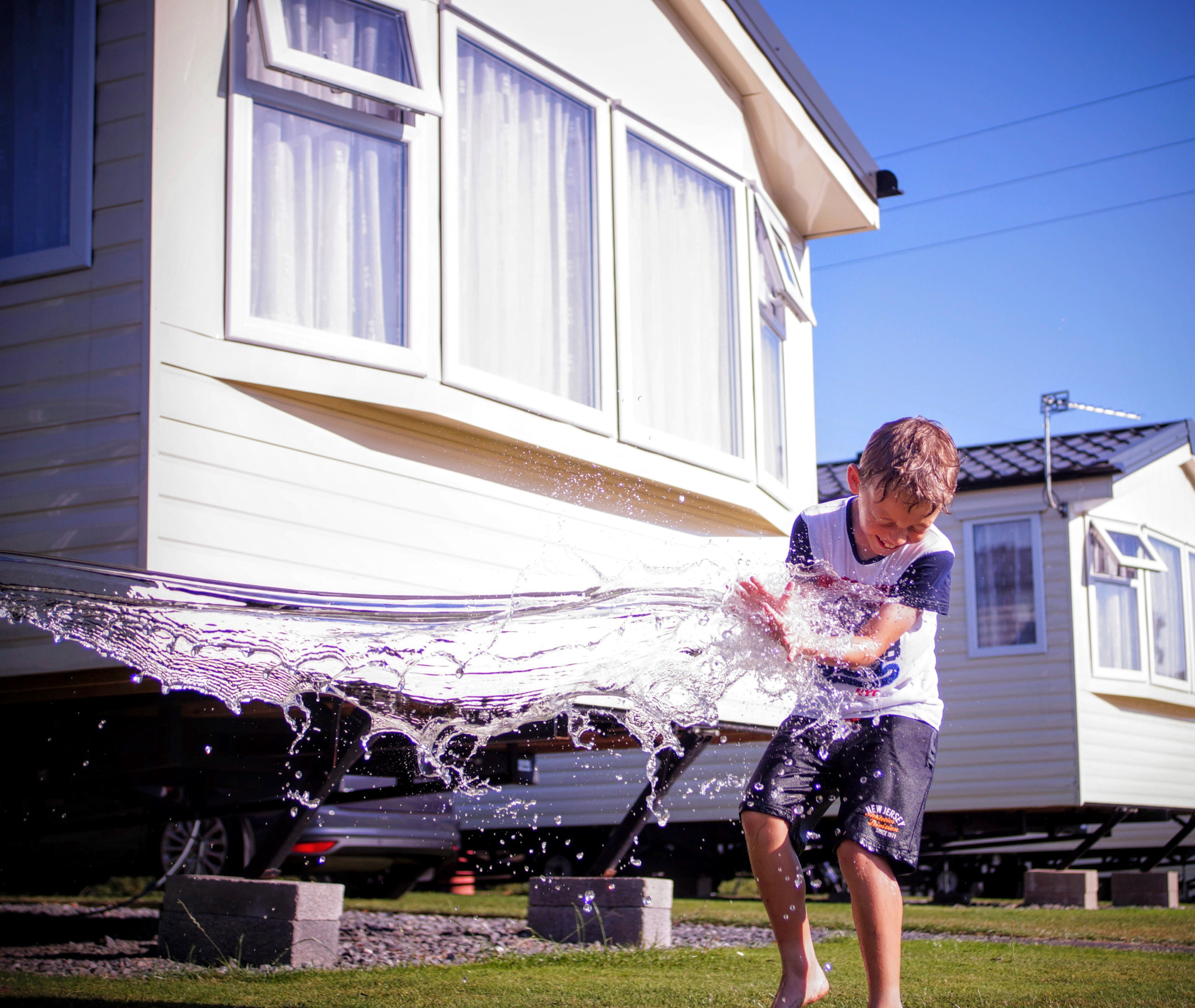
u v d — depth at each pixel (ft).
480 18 16.83
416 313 15.31
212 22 13.98
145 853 22.99
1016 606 41.52
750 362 21.43
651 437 18.74
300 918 14.25
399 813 26.27
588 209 18.44
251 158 14.16
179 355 13.21
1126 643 42.55
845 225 26.53
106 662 12.73
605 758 39.24
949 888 42.73
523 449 16.94
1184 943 19.52
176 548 12.87
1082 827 43.52
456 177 16.10
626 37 19.52
